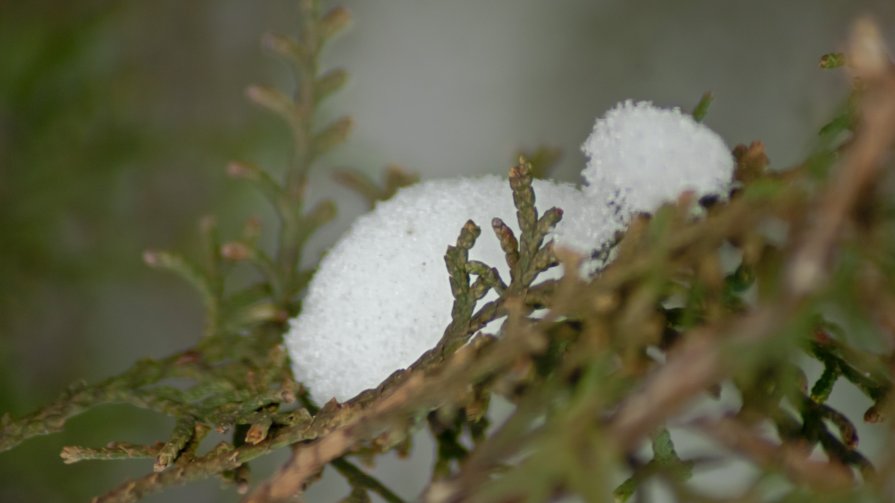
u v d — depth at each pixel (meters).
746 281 0.27
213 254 0.31
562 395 0.27
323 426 0.27
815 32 0.38
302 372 0.29
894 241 0.26
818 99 0.37
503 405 0.35
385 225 0.29
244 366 0.30
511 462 0.27
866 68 0.25
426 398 0.26
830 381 0.27
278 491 0.27
